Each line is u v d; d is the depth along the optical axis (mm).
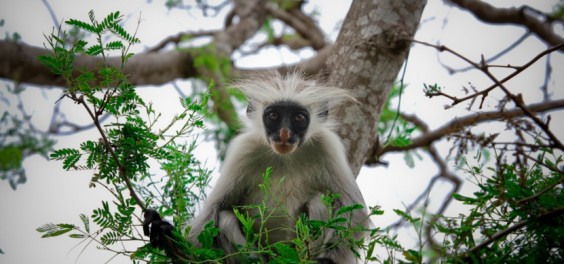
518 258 7203
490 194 7336
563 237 6922
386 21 10875
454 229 7195
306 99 11789
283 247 7320
